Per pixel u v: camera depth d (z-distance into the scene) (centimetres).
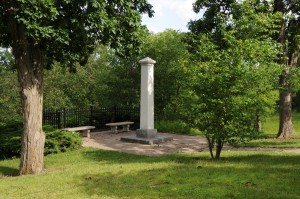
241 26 1168
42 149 939
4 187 731
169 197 586
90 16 829
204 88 943
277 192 587
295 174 726
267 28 1355
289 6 1628
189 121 976
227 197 573
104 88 2244
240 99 895
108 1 907
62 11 863
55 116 1681
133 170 841
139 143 1435
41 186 724
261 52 944
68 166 980
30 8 752
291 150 1221
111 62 2248
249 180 675
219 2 1628
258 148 1290
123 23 954
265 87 923
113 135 1667
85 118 1820
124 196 609
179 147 1350
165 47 2138
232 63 932
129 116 1950
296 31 1627
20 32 892
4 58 2200
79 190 669
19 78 918
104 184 708
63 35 826
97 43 1080
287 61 1664
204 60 1026
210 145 989
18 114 2184
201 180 689
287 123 1627
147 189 648
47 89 2388
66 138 1237
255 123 941
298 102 3288
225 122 934
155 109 2167
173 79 2091
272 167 816
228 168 806
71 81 2575
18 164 1042
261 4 1412
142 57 2142
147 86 1480
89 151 1231
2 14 905
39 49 938
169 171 797
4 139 1197
